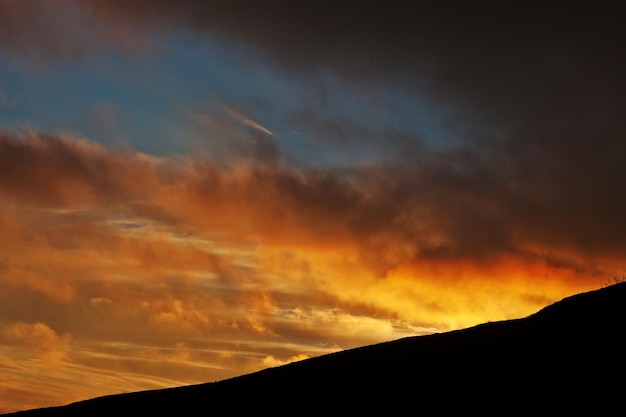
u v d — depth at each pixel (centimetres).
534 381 2933
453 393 3088
